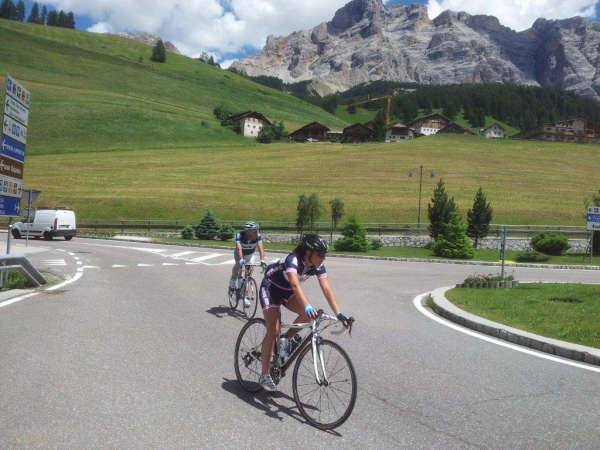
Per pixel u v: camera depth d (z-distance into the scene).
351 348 6.35
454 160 79.56
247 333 4.67
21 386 4.46
